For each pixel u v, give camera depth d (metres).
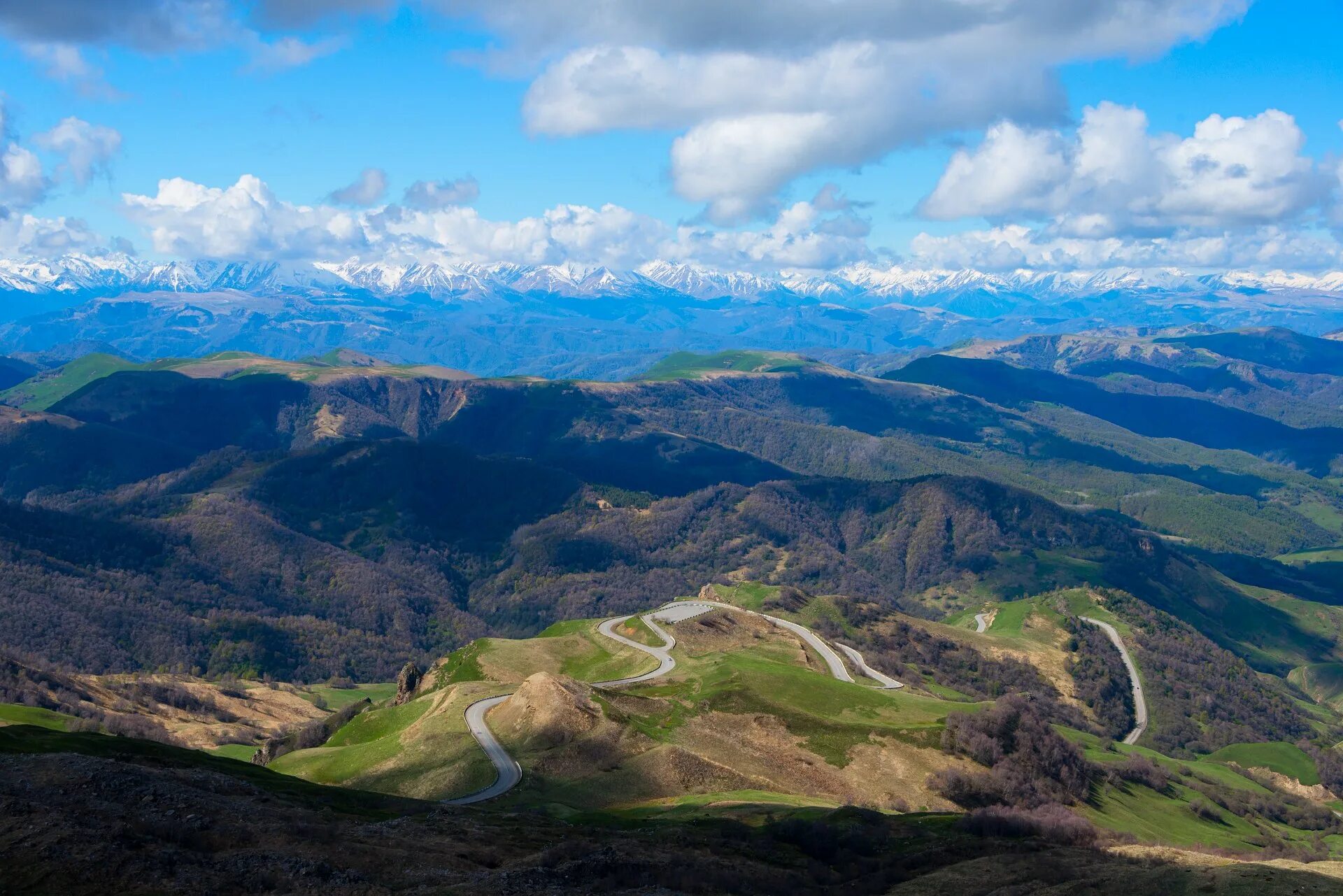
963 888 89.06
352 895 73.31
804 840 107.62
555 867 85.00
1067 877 90.12
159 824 81.94
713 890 84.38
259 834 85.31
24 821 77.62
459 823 104.56
